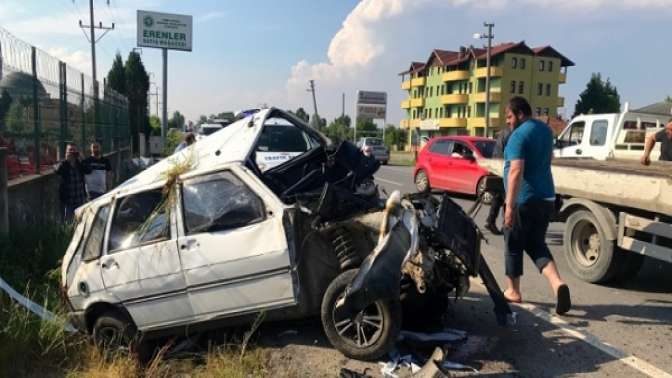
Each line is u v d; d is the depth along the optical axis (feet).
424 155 54.39
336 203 14.85
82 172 30.68
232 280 14.56
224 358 14.40
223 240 14.60
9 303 16.30
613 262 20.48
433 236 14.34
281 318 14.83
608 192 20.21
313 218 14.65
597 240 21.68
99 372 14.15
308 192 17.11
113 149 62.13
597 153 42.88
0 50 25.11
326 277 14.69
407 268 14.24
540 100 235.40
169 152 93.40
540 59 233.76
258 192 14.71
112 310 15.62
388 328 13.65
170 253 14.90
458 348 14.85
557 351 14.89
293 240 14.35
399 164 116.67
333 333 14.26
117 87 129.08
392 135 268.82
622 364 14.08
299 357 14.64
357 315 14.02
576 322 17.04
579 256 22.35
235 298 14.65
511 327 16.63
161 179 15.65
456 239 14.75
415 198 16.42
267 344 15.60
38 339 15.15
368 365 13.99
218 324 15.06
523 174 17.53
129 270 15.20
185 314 15.02
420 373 13.19
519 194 17.75
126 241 15.53
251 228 14.53
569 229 22.56
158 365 14.71
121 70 130.62
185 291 14.87
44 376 14.30
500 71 228.43
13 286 18.62
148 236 15.33
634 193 18.93
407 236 13.74
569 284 21.39
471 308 18.43
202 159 16.08
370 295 13.16
